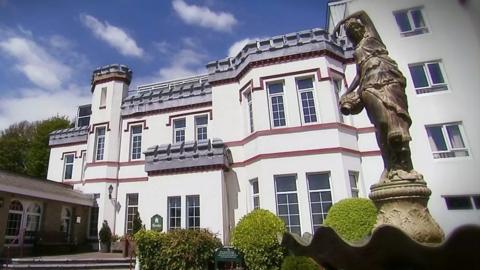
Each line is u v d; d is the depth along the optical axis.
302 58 14.78
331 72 14.52
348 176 13.16
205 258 11.56
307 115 14.34
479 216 10.68
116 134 21.59
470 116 12.89
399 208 3.91
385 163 4.30
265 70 15.14
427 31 13.44
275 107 14.84
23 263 14.62
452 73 12.71
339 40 15.64
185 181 15.16
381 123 4.12
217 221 14.08
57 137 26.27
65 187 22.34
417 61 13.65
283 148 13.84
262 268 10.56
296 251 4.48
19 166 36.50
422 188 3.93
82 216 21.47
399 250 3.06
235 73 16.89
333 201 12.73
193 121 19.52
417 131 13.91
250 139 15.02
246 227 11.24
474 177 12.15
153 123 20.73
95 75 23.28
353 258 3.57
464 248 2.55
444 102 13.36
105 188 20.56
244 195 15.00
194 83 21.17
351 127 14.21
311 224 12.70
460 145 12.94
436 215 10.87
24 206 18.47
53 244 19.06
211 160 14.92
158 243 11.83
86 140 24.88
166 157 15.78
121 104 22.33
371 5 6.31
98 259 15.09
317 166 13.28
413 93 13.95
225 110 16.67
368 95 4.28
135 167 20.70
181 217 14.73
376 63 4.37
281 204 13.41
